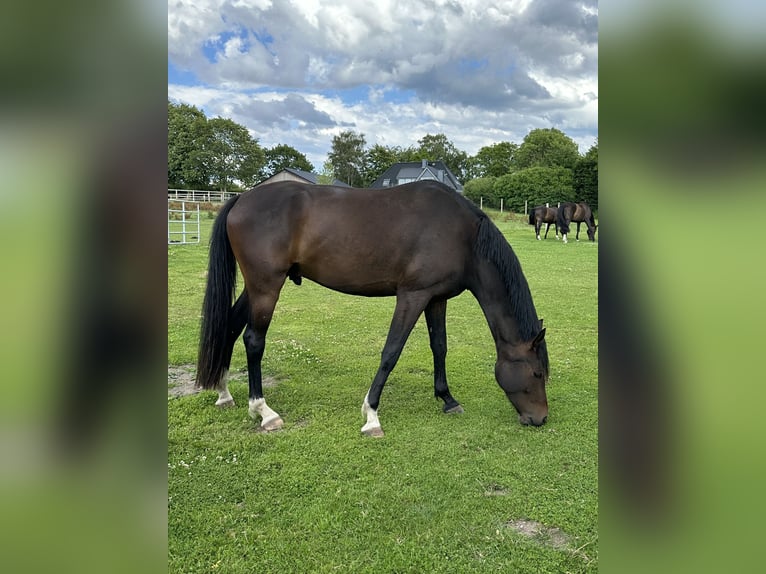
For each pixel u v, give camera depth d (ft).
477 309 24.50
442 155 226.79
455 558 6.98
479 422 11.59
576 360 16.31
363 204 11.32
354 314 23.06
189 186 158.92
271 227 11.12
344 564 6.87
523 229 83.92
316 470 9.35
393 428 11.23
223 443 10.43
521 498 8.43
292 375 14.85
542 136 172.24
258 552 7.10
